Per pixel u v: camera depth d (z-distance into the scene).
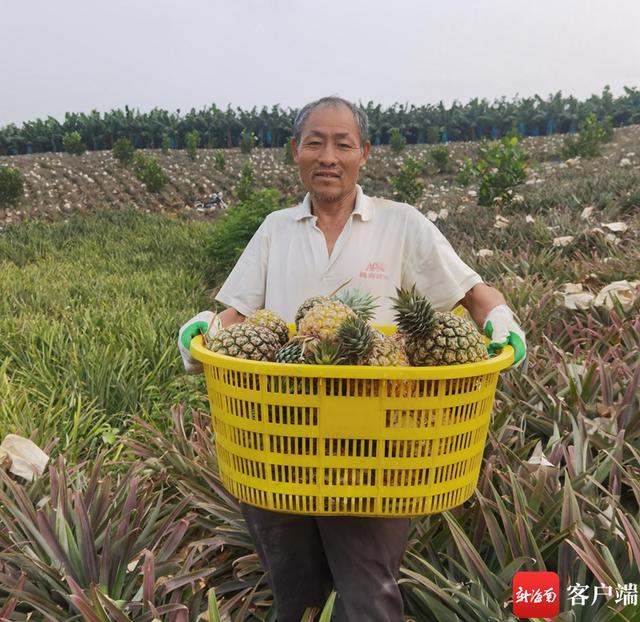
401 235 2.38
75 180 37.31
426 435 1.71
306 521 2.13
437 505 1.81
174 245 15.32
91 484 3.17
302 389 1.69
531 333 5.45
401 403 1.67
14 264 14.16
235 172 40.03
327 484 1.77
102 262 13.57
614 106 59.75
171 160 45.09
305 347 1.75
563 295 5.88
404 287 2.43
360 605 2.03
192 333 2.22
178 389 5.68
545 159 40.31
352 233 2.38
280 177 37.69
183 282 11.09
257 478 1.83
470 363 1.72
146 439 4.55
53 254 15.27
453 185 30.80
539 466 3.00
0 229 19.72
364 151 2.37
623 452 3.31
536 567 2.43
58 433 4.54
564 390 3.86
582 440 3.22
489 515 2.61
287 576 2.21
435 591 2.34
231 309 2.62
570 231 9.27
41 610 2.55
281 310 2.49
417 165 24.08
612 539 2.53
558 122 59.97
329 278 2.40
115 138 61.00
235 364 1.73
